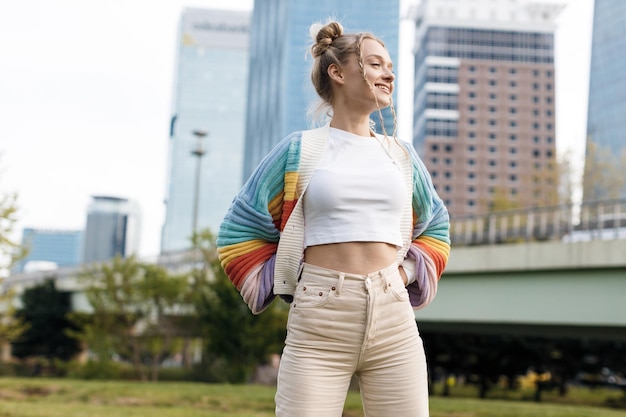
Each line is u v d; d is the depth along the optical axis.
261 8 101.94
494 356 23.56
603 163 28.45
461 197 97.31
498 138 99.44
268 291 2.12
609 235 12.39
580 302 12.19
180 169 139.50
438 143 98.62
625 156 28.48
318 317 2.02
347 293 2.01
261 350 17.55
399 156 2.21
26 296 30.70
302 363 2.03
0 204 12.66
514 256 13.17
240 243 2.15
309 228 2.11
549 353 23.28
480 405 10.48
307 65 2.36
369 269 2.04
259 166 2.20
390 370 2.06
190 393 12.00
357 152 2.16
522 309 13.16
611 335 14.62
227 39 147.38
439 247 2.29
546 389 24.86
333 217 2.06
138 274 22.19
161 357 22.28
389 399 2.06
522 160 99.06
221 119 143.25
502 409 9.75
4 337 20.38
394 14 67.69
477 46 101.94
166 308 21.75
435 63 101.12
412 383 2.06
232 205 2.19
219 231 2.19
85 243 170.75
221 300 17.67
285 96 85.94
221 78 145.75
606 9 76.81
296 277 2.12
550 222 13.53
